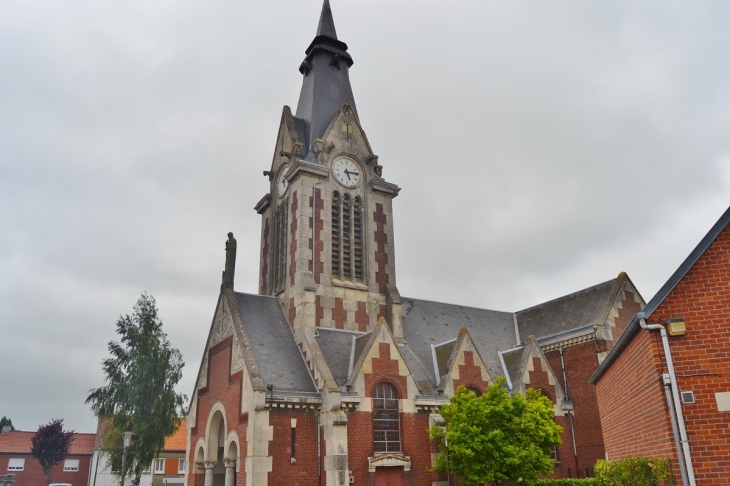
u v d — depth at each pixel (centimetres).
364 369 3544
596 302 4494
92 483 7350
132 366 5803
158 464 7269
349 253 4500
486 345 4678
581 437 4053
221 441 3944
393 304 4403
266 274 4778
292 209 4475
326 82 5150
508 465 2930
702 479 1391
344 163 4703
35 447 7150
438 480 3534
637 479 1594
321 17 5472
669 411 1452
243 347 3581
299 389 3491
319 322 4091
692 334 1502
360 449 3372
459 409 3148
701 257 1555
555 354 4428
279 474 3192
